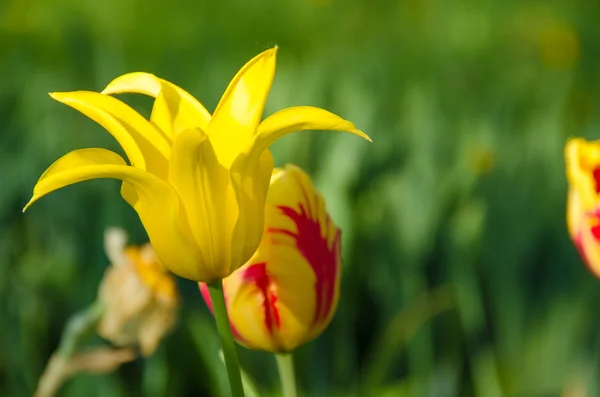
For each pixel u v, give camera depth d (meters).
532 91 2.51
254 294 0.90
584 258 0.97
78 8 3.66
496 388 1.32
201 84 2.03
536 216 1.50
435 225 1.36
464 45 3.12
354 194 1.46
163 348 1.27
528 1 3.57
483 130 1.72
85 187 1.46
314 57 2.74
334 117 0.82
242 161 0.83
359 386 1.37
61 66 2.44
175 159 0.83
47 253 1.45
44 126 1.66
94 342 1.30
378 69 2.45
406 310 1.33
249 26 3.65
